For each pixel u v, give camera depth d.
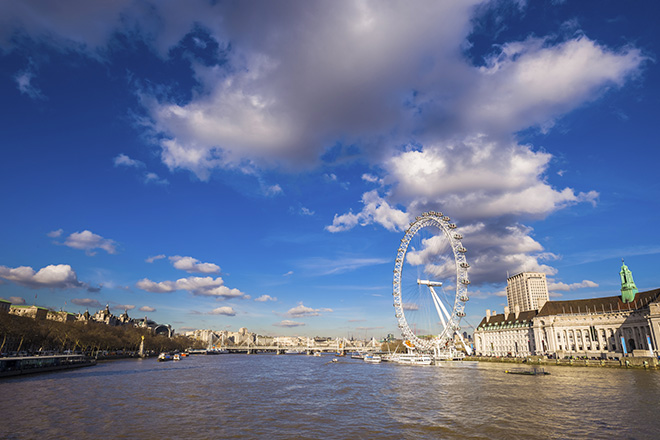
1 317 166.75
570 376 134.62
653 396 88.56
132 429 61.66
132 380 132.12
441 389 108.38
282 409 79.50
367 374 162.88
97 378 136.00
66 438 56.44
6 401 84.75
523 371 152.75
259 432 60.56
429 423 66.00
